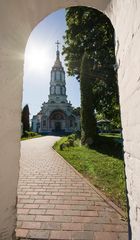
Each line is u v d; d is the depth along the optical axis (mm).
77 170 8219
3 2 2059
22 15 2586
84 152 13484
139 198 1796
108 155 11430
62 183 6203
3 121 2209
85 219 3617
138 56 1666
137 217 1893
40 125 62062
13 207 2502
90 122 16578
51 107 62062
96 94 17953
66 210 4027
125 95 2178
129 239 2234
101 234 3104
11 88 2434
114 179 6215
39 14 3031
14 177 2531
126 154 2240
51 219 3621
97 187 5637
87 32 14969
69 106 64000
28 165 9641
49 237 3025
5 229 2297
